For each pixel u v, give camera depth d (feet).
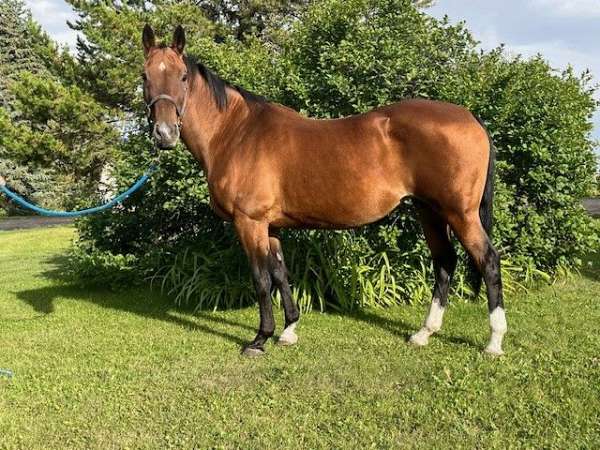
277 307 16.98
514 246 18.35
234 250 18.16
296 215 12.33
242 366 12.33
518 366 11.42
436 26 18.57
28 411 10.44
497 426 9.15
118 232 20.66
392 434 9.00
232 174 12.40
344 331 14.64
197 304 18.21
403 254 17.11
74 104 42.63
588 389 10.21
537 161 17.71
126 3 50.80
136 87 45.78
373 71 17.03
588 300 16.75
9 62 82.17
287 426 9.43
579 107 19.17
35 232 45.62
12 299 20.36
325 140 11.76
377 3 18.85
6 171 72.49
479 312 15.78
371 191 11.56
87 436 9.41
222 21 57.41
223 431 9.29
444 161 11.02
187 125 12.77
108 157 47.26
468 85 17.11
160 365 12.64
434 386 10.69
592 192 19.61
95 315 17.46
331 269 16.89
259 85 18.89
